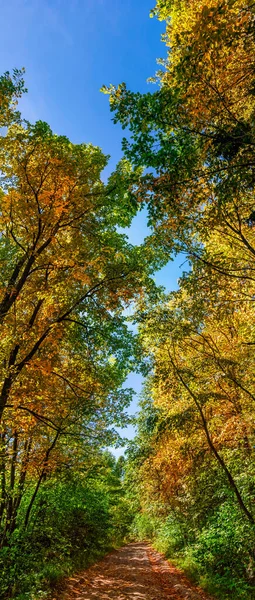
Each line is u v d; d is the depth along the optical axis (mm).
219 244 8242
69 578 10086
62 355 10664
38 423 9719
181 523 15258
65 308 9453
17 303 9086
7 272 9398
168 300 9805
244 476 8773
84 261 8695
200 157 5648
